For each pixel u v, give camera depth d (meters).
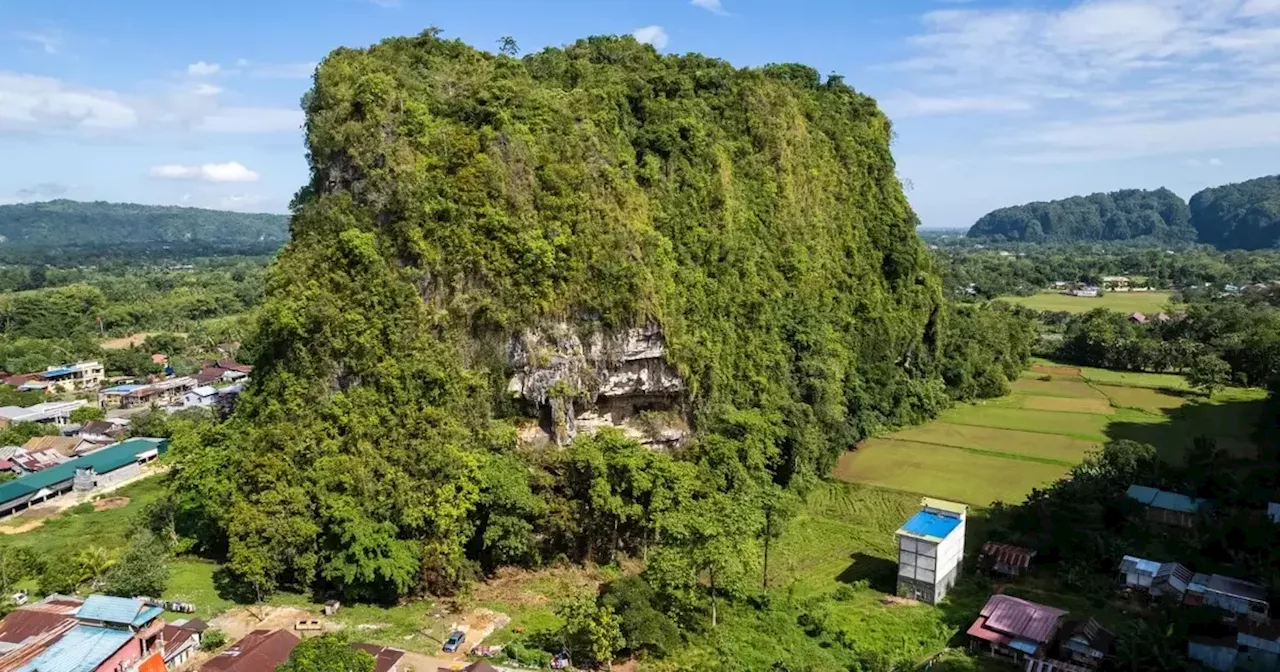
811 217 91.62
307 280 56.69
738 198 82.12
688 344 67.69
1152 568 50.31
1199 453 73.06
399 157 58.88
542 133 65.44
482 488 54.00
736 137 86.44
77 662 37.75
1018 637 43.94
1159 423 92.00
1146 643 41.47
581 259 62.44
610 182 66.94
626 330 63.75
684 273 71.00
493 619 48.94
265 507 51.38
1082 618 47.38
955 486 73.25
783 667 41.88
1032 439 87.94
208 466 56.38
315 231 58.41
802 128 95.00
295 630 46.81
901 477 76.31
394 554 50.47
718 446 65.62
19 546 62.25
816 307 86.94
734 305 76.31
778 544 60.91
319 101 63.78
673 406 67.62
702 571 51.56
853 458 82.69
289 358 56.69
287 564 51.66
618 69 79.94
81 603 44.72
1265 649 41.31
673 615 46.75
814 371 80.19
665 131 75.25
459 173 60.09
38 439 91.31
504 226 60.03
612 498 56.59
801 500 70.19
